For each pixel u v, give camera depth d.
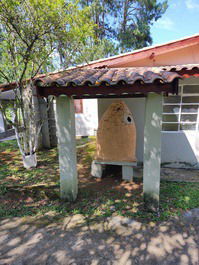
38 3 3.08
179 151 4.75
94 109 9.11
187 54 4.42
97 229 2.46
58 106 2.76
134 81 2.11
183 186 3.70
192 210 2.84
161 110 2.44
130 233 2.37
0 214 2.79
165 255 2.02
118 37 13.00
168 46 4.00
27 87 4.65
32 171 4.39
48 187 3.46
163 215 2.70
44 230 2.45
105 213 2.79
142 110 4.66
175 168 4.82
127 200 3.15
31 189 3.38
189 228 2.44
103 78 2.29
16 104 4.54
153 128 2.53
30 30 3.48
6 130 9.14
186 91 4.52
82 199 3.19
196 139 4.61
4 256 2.03
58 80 2.33
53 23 3.36
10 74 4.43
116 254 2.04
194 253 2.04
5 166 4.71
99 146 4.06
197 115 4.56
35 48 3.88
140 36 12.56
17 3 3.09
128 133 3.77
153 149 2.59
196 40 3.88
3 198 3.20
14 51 3.98
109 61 4.24
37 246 2.18
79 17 3.63
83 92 2.48
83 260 1.97
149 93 2.44
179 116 4.68
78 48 4.07
